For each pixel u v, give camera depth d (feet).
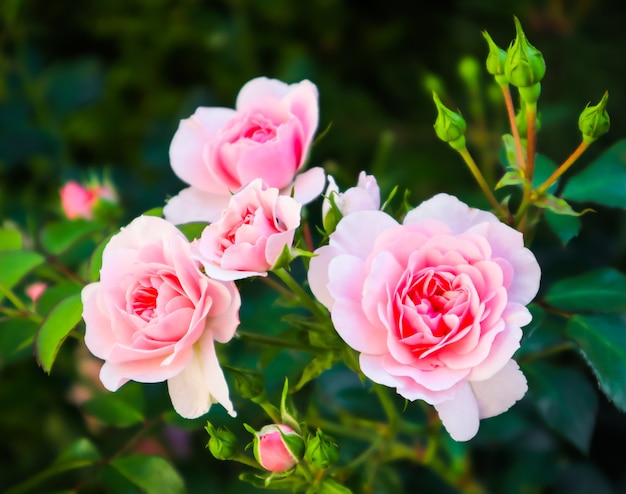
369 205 1.57
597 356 1.61
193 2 3.74
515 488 2.18
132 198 2.44
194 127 1.69
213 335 1.52
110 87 3.78
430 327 1.47
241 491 1.84
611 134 2.84
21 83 2.86
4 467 2.59
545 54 2.90
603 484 2.21
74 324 1.61
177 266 1.49
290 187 1.65
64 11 3.85
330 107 3.28
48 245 1.88
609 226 2.70
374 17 3.82
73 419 2.28
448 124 1.62
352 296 1.49
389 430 1.79
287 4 3.67
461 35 3.10
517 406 2.09
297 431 1.59
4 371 2.23
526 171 1.64
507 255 1.50
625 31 2.90
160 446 2.05
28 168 3.15
